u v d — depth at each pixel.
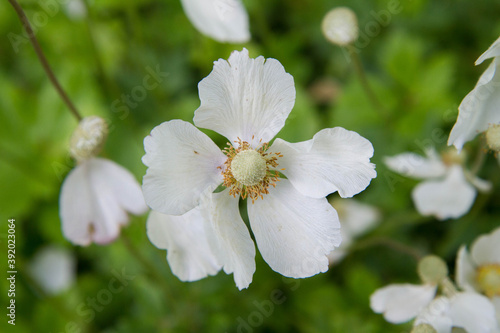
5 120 0.40
